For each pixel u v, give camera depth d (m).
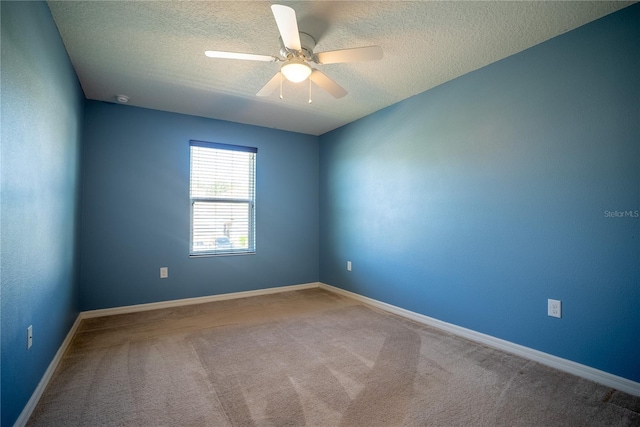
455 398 1.81
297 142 4.72
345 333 2.83
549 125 2.25
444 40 2.26
